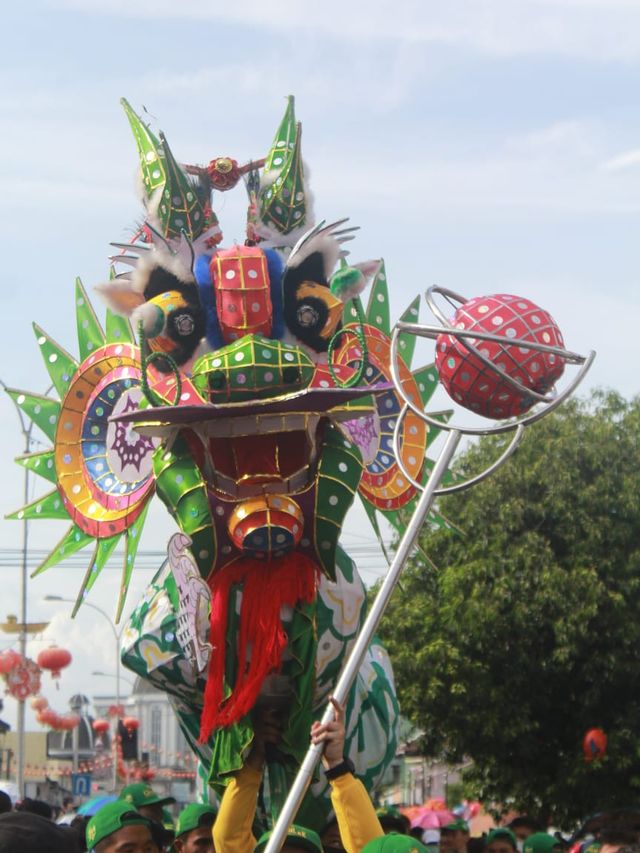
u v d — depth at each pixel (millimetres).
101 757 45875
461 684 16641
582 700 16609
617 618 16734
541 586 16766
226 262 7133
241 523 6617
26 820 3242
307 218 7758
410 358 8414
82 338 8133
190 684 7324
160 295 7164
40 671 26219
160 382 7090
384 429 8266
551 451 17484
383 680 8172
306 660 6820
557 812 17047
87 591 7832
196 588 6672
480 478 5164
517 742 16891
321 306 7223
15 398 8070
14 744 52594
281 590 6750
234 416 6621
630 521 17328
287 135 7922
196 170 7973
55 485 7992
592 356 5297
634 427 18000
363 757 7938
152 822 7152
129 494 7832
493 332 5449
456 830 10156
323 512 6777
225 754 6742
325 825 7551
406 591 17812
